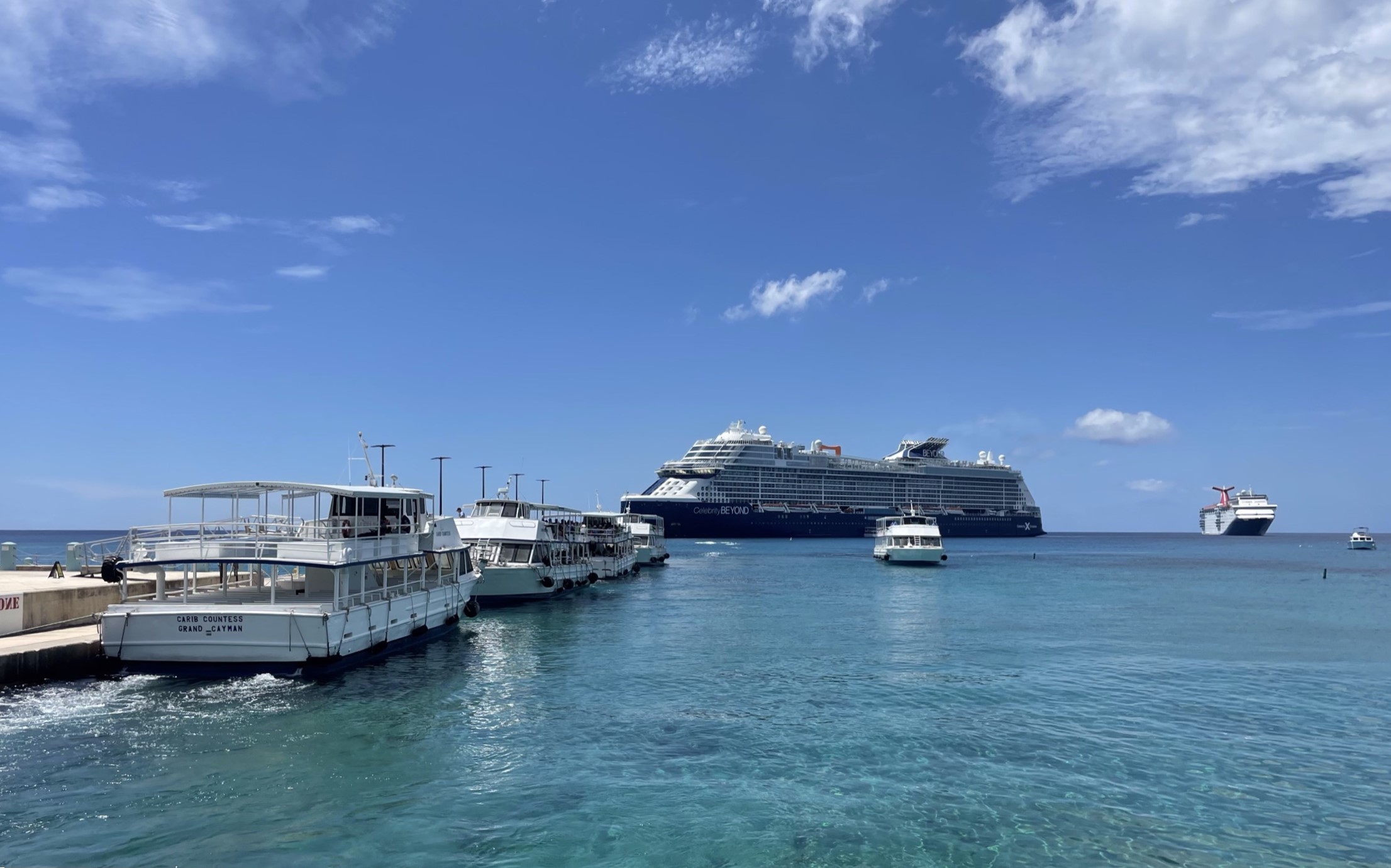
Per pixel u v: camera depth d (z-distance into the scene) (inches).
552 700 1103.0
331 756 830.5
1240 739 945.5
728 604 2427.4
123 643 1106.1
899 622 2034.9
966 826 681.6
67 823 655.1
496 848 626.5
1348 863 617.9
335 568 1152.8
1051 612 2283.5
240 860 595.8
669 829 666.2
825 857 621.3
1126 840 656.4
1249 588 3267.7
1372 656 1546.5
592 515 3540.8
